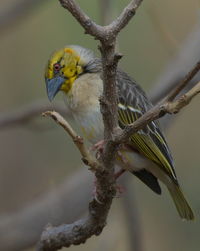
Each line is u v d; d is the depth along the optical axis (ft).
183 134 42.14
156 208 40.47
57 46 43.93
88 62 31.63
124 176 36.55
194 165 41.24
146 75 43.06
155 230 39.93
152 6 38.11
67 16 44.06
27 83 43.73
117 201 40.27
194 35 40.32
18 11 43.42
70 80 31.50
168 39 37.91
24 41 44.06
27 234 40.06
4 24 43.42
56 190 40.52
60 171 42.39
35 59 44.04
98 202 24.40
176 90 20.39
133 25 43.32
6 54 43.91
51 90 31.68
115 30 20.58
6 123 38.96
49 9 44.16
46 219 40.04
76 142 22.39
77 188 40.50
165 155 30.99
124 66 42.86
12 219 40.29
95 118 30.12
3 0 48.55
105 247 33.55
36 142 42.57
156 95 38.81
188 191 39.68
